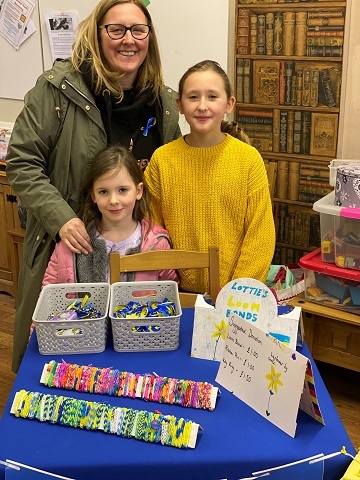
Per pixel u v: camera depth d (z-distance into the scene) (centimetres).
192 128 184
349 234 214
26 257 207
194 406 128
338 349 234
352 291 222
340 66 249
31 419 124
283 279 244
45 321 144
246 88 274
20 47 328
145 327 148
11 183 196
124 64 195
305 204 277
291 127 269
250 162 186
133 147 209
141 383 133
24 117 194
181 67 283
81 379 134
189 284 192
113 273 177
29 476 112
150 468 113
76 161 195
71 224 181
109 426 121
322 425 124
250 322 141
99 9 193
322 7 245
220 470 114
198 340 148
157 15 280
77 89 191
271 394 125
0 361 285
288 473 114
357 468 113
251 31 264
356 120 253
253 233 186
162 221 196
